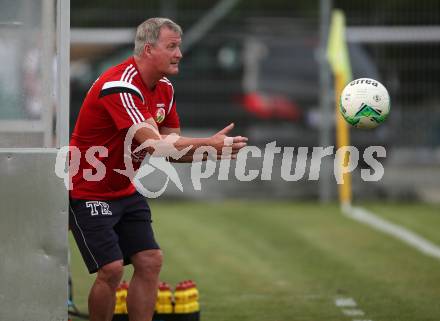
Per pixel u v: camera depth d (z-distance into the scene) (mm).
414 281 34188
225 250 40812
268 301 30922
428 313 28906
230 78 60281
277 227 46875
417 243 42438
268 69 60938
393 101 58250
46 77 22062
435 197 58344
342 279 34688
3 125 21906
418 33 56406
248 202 56969
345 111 24141
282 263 37969
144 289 23578
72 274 35406
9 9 22000
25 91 21969
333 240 43344
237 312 29234
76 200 23188
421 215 51000
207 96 60062
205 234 44812
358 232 45438
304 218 49750
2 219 21328
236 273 35938
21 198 21344
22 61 21984
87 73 61469
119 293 26000
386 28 56719
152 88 23203
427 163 58312
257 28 62094
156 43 22547
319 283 33969
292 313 29078
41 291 21453
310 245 42031
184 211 52438
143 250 23594
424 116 58250
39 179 21359
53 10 22094
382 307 29844
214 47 60594
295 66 61094
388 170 58156
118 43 60562
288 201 57469
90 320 23297
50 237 21406
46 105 22016
